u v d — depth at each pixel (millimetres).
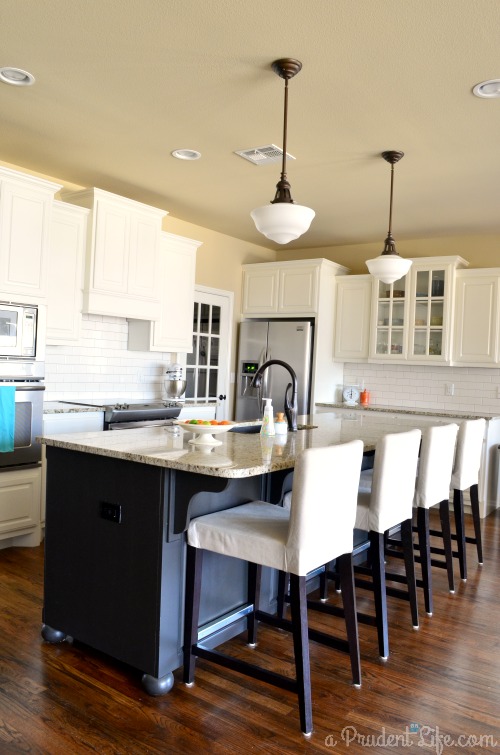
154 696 2168
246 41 2547
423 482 3062
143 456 2137
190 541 2232
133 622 2244
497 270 5375
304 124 3375
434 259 5613
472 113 3150
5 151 3982
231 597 2570
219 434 3002
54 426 4094
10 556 3652
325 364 6168
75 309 4340
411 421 4105
